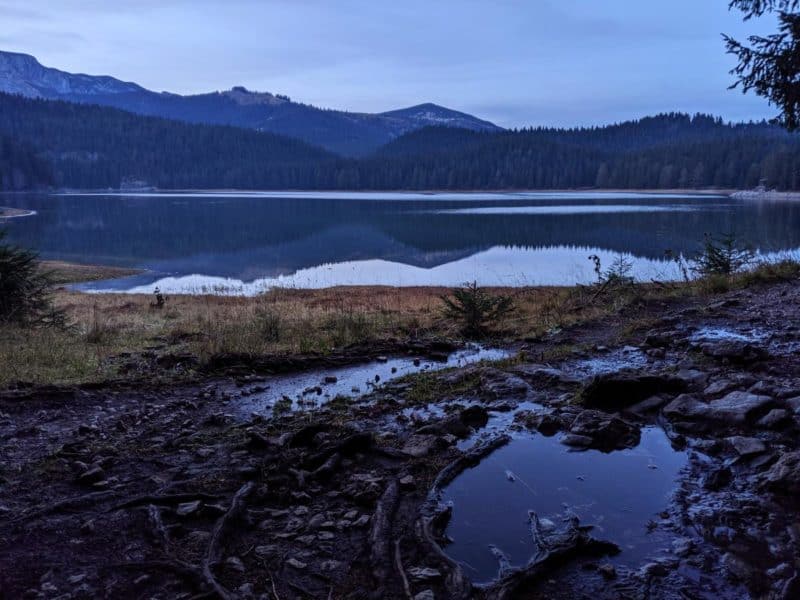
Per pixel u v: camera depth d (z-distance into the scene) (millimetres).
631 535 3668
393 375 8055
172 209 140875
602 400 5996
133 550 3611
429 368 8375
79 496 4281
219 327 11977
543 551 3436
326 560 3514
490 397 6523
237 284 36906
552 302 13625
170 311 18031
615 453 4922
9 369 8281
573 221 89938
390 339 10172
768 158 183750
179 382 7828
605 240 63375
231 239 75000
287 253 59062
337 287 30281
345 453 4977
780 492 4043
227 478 4625
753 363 6621
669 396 5977
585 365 7535
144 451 5285
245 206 153250
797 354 6902
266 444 5254
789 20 10188
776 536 3537
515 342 9766
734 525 3691
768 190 180625
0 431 5887
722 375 6332
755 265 15344
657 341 8109
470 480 4484
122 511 4070
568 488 4320
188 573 3340
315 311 16453
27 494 4438
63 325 12844
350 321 12008
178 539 3758
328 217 111000
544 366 7414
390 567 3336
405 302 19938
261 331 11242
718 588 3105
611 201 157000
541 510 4000
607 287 13867
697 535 3613
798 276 12445
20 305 12750
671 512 3895
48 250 63375
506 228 81750
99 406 6785
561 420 5586
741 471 4410
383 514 3861
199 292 32156
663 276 24625
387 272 42281
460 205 148875
